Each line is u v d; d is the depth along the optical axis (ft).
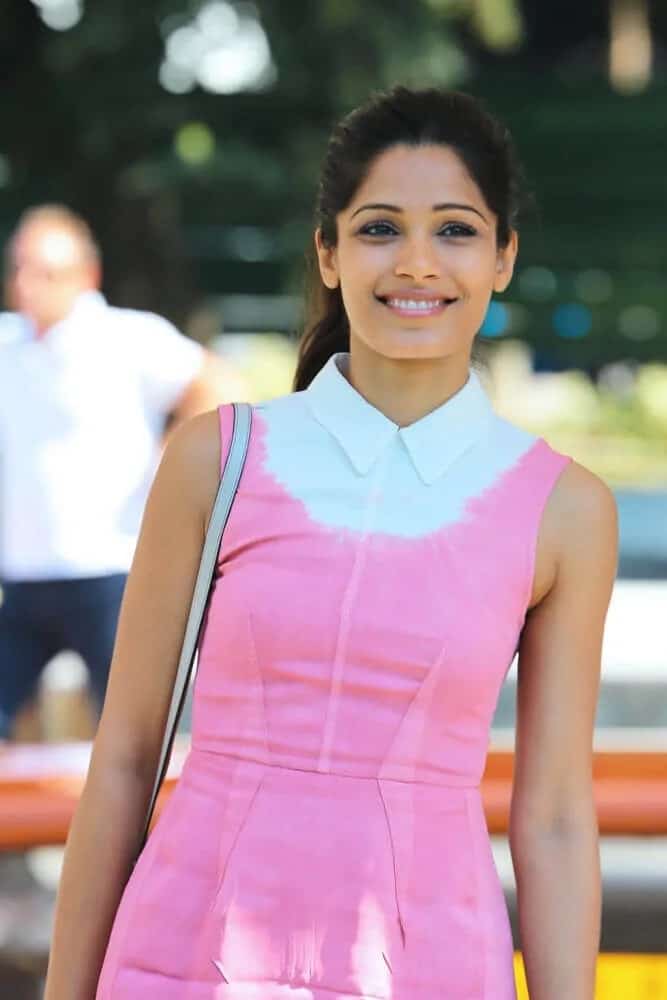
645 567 56.65
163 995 11.84
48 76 72.64
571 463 12.60
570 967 12.48
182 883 11.98
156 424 31.17
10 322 31.01
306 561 12.10
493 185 12.73
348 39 70.54
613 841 19.40
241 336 98.63
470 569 12.11
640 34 110.63
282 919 11.70
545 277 95.55
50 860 21.59
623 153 91.09
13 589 30.91
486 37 76.38
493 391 14.70
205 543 12.42
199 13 70.90
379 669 11.94
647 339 97.45
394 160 12.51
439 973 11.75
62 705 34.50
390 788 11.90
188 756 12.51
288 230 80.64
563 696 12.63
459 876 11.99
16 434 30.48
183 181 75.31
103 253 46.91
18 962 17.71
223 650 12.19
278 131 77.20
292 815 11.85
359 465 12.32
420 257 12.34
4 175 74.54
